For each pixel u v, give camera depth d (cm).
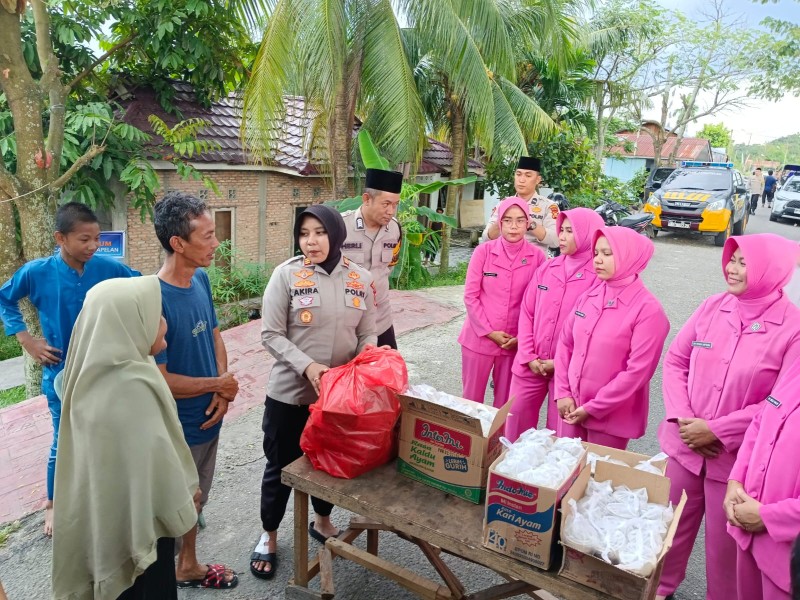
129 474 173
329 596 234
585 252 312
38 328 496
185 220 219
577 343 279
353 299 253
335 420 208
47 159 505
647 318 260
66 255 284
